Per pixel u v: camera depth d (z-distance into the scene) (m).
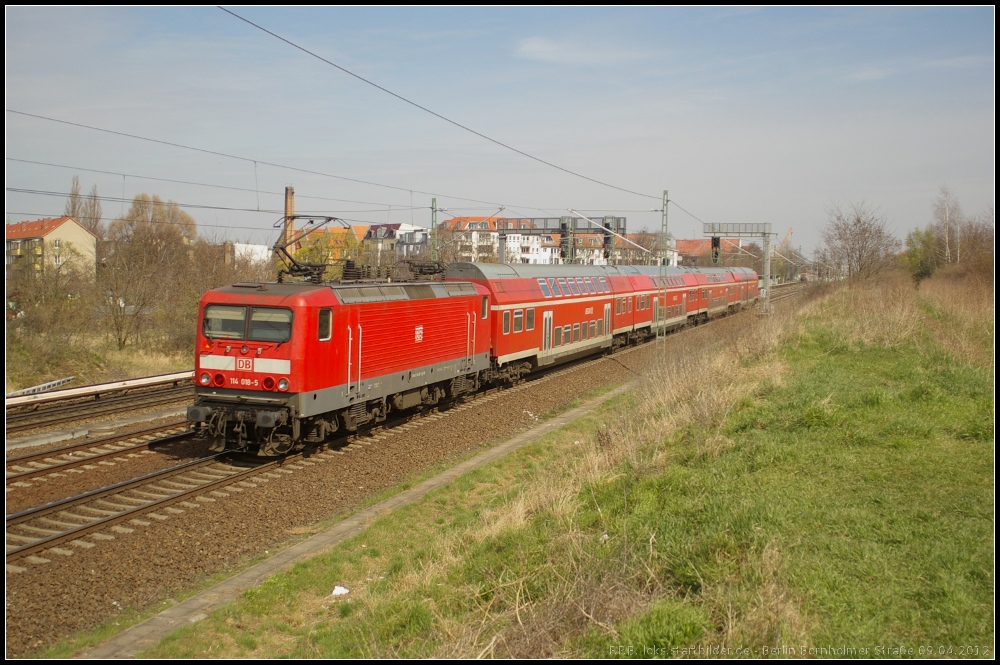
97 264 34.06
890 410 13.82
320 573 9.75
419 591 8.98
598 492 11.39
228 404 14.44
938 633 6.46
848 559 7.89
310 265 16.48
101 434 16.77
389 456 15.48
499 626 7.66
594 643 6.96
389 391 17.20
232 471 13.72
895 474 10.41
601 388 25.44
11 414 17.97
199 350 14.66
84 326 28.98
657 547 8.80
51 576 8.96
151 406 19.92
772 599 6.94
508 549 9.80
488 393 23.55
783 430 13.12
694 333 37.97
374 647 7.37
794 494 9.84
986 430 12.06
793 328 26.22
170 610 8.51
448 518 12.05
